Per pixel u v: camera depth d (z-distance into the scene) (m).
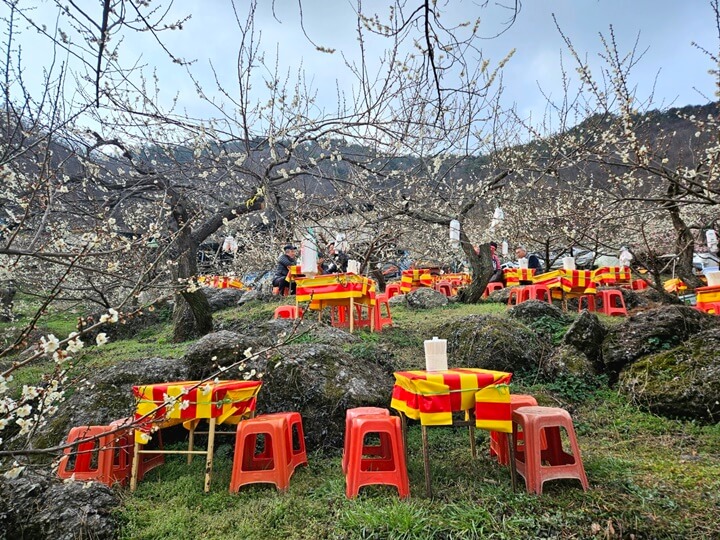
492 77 4.77
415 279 12.12
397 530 2.63
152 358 5.08
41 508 2.85
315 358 4.63
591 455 3.67
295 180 6.91
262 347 4.87
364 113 4.45
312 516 2.93
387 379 4.98
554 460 3.46
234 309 10.55
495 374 3.12
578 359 5.33
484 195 8.49
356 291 6.80
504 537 2.54
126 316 2.53
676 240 7.39
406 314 9.07
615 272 10.66
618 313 8.64
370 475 3.10
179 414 3.20
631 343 5.19
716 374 4.23
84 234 3.28
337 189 5.73
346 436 3.51
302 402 4.31
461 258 14.36
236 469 3.31
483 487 3.15
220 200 7.59
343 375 4.48
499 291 10.39
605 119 7.72
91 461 3.69
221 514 3.02
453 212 7.73
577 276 8.71
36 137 4.48
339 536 2.66
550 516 2.70
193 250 7.69
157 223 4.99
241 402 3.77
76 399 4.49
